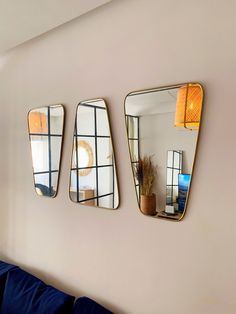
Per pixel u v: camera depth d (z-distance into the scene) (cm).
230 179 104
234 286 103
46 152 179
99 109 147
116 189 140
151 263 127
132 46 133
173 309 120
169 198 121
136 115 131
